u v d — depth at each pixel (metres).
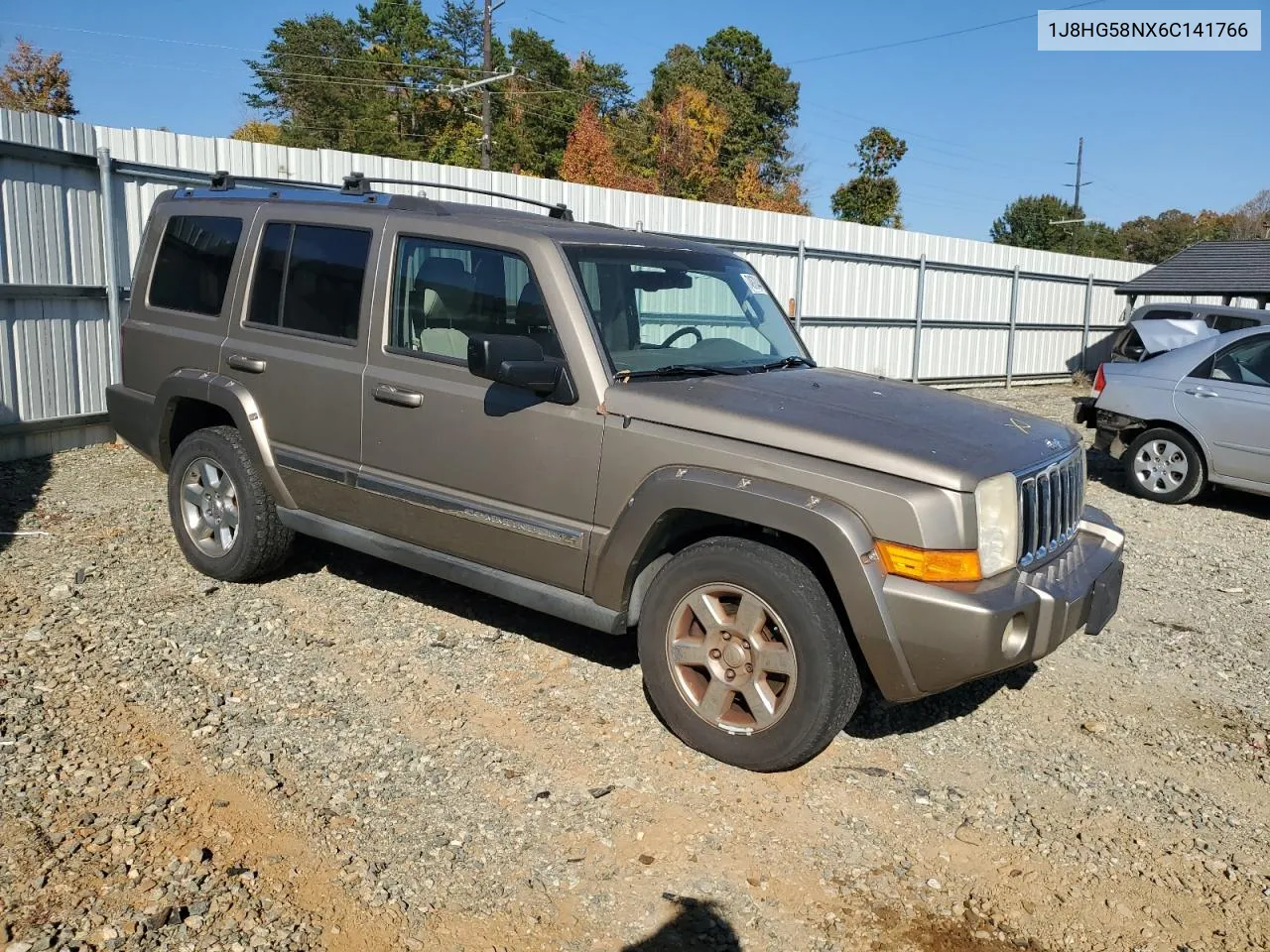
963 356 20.23
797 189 59.56
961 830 3.60
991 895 3.25
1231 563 7.34
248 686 4.33
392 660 4.68
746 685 3.80
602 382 4.06
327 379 4.86
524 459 4.23
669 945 2.92
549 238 4.29
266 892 3.02
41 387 8.39
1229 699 4.86
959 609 3.43
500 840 3.37
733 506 3.69
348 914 2.95
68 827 3.23
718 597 3.87
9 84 44.75
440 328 4.53
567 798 3.63
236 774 3.64
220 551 5.46
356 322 4.79
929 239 18.70
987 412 4.33
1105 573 4.14
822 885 3.25
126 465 8.23
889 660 3.54
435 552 4.63
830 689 3.62
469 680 4.52
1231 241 23.78
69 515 6.67
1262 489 8.73
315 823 3.38
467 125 57.34
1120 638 5.63
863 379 4.73
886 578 3.52
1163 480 9.29
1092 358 24.12
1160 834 3.66
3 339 8.03
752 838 3.46
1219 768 4.18
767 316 5.18
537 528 4.20
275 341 5.11
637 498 3.91
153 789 3.50
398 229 4.70
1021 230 87.62
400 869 3.18
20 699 4.03
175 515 5.65
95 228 8.80
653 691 4.04
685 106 53.53
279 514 5.25
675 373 4.27
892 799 3.77
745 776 3.84
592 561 4.09
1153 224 91.69
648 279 4.55
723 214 15.12
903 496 3.50
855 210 60.16
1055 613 3.70
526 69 69.38
